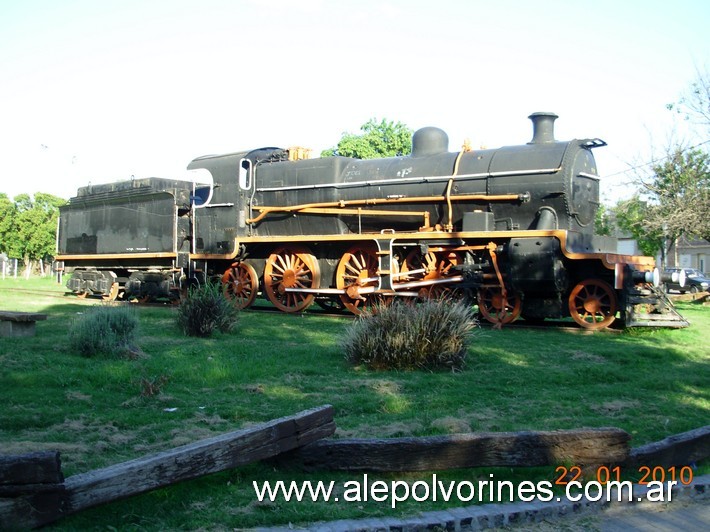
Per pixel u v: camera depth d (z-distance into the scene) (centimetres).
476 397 679
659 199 2480
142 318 1238
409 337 812
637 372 814
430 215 1343
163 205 1623
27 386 673
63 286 2580
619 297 1160
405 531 388
